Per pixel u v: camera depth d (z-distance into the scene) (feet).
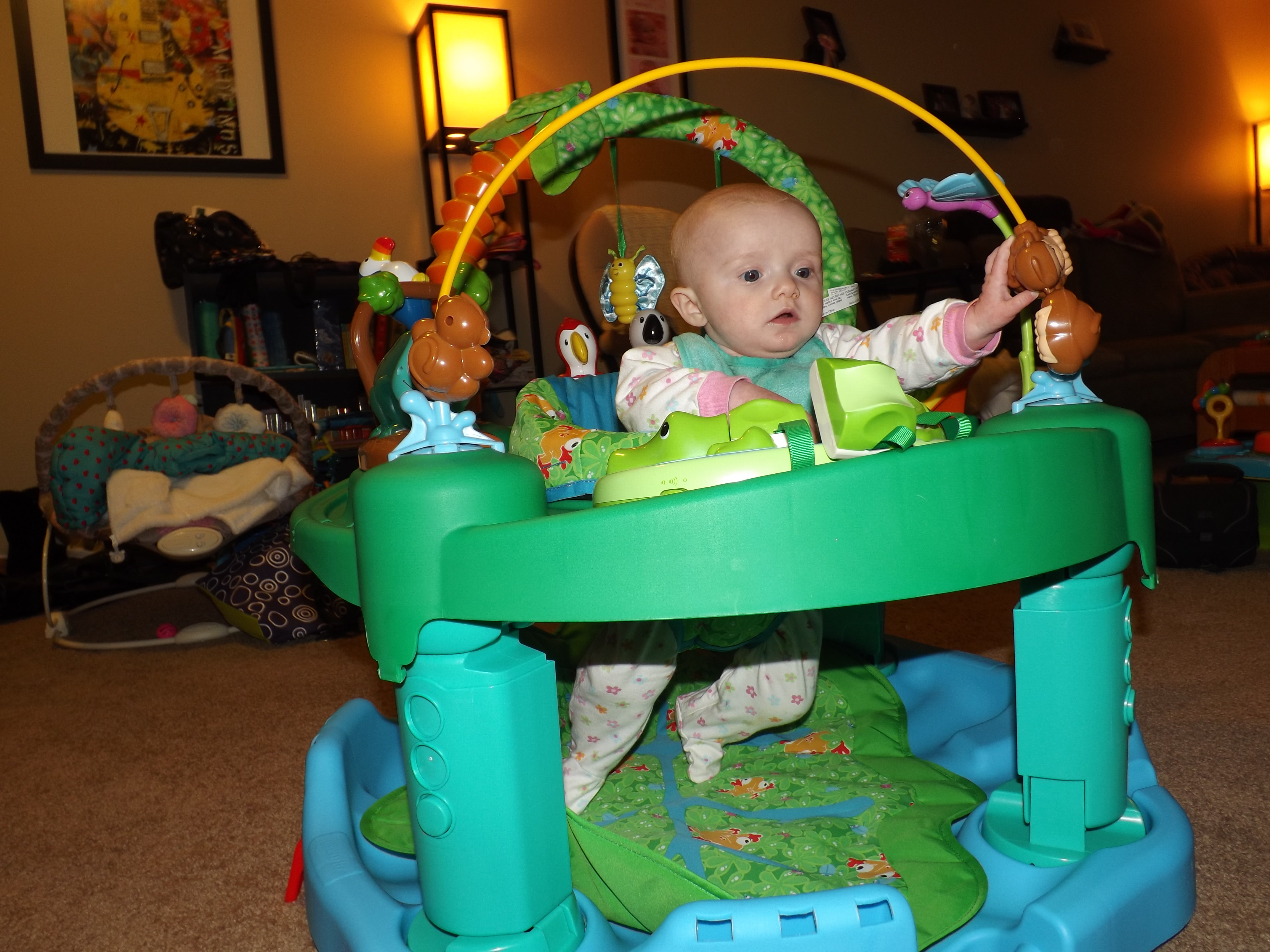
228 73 9.83
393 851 2.67
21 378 9.34
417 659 1.90
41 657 6.32
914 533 1.73
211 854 3.28
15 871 3.24
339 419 9.16
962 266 10.34
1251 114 15.97
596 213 6.94
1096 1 14.48
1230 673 4.30
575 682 3.00
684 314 3.42
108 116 9.44
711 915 1.95
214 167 9.83
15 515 8.04
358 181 10.50
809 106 12.61
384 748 3.32
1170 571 6.45
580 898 2.18
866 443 1.83
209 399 9.01
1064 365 2.31
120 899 3.00
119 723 4.84
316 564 2.40
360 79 10.47
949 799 2.78
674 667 2.80
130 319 9.66
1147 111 15.06
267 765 4.10
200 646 6.40
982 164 2.41
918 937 2.10
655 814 2.85
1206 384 7.86
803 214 3.20
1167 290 12.63
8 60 9.15
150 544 6.19
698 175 11.91
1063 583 2.25
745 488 1.69
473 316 2.02
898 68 13.11
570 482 2.62
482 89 10.12
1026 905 2.20
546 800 1.94
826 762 3.15
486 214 2.83
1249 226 16.14
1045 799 2.32
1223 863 2.68
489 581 1.79
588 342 4.03
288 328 9.93
